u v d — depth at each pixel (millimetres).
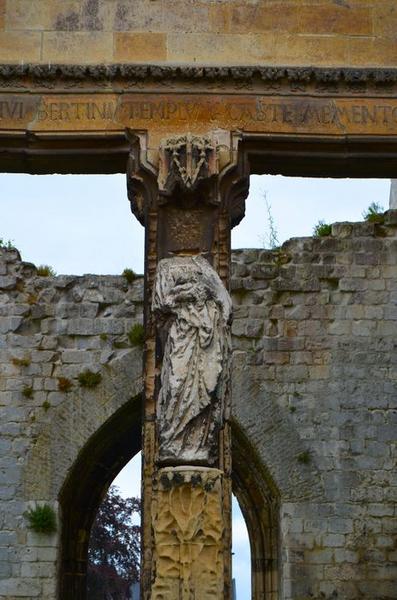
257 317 79812
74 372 79562
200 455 48125
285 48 54812
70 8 55094
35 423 78688
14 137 54000
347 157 54781
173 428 48406
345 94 54594
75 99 54312
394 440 78000
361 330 79688
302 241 81000
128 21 54938
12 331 80062
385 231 81125
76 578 84000
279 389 78750
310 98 54531
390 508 76875
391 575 75750
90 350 79875
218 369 49031
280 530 77312
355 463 77562
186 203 53250
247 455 80375
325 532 76438
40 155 54594
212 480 47688
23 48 54594
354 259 80625
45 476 77750
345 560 75938
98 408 78938
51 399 79062
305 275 80438
